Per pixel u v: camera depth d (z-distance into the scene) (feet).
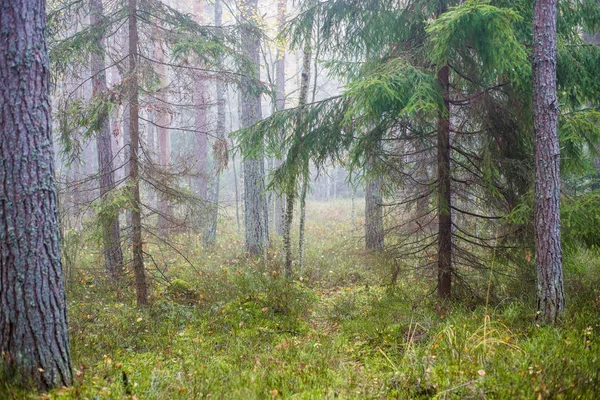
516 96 21.68
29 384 13.78
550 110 18.53
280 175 25.54
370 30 23.80
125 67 27.91
